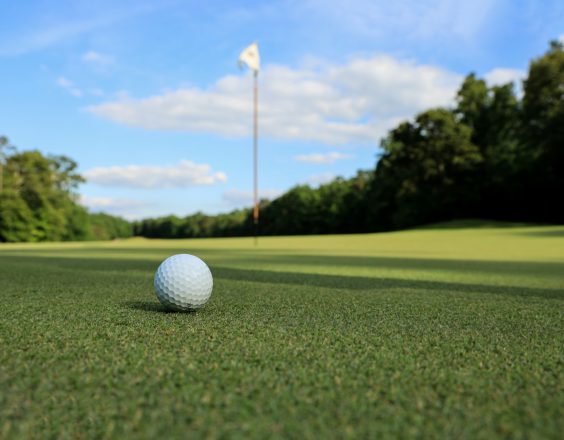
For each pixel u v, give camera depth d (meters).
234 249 1.65
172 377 0.18
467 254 1.29
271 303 0.40
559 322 0.32
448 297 0.45
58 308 0.36
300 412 0.15
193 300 0.34
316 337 0.26
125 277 0.61
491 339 0.26
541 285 0.56
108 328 0.28
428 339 0.26
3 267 0.79
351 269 0.80
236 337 0.26
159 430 0.14
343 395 0.17
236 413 0.15
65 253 1.39
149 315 0.33
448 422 0.14
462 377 0.19
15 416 0.15
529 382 0.18
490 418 0.15
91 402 0.16
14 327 0.28
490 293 0.48
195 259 0.36
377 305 0.39
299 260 1.04
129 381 0.18
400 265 0.89
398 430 0.14
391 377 0.19
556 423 0.14
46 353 0.22
